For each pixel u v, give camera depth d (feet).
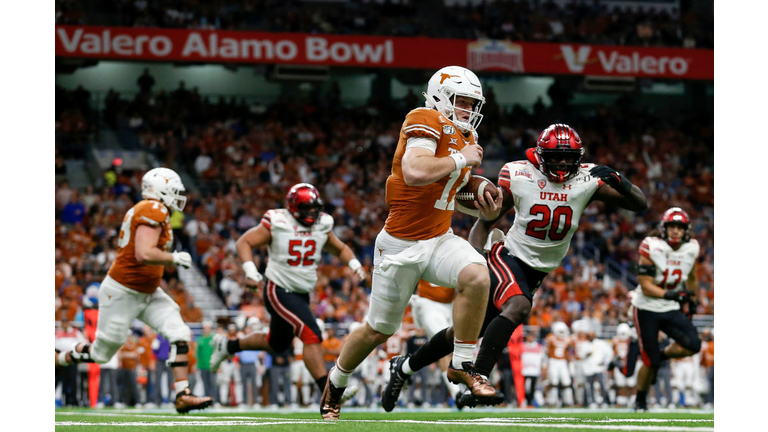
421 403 179.32
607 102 371.56
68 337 160.76
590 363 185.47
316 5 341.00
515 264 72.74
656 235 104.99
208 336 169.37
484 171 333.01
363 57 291.99
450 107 60.64
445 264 60.75
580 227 285.23
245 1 324.19
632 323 114.11
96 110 322.96
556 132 69.62
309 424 58.13
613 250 280.51
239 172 301.02
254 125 327.67
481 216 68.85
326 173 309.22
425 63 295.89
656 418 71.26
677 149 347.77
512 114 349.20
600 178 71.51
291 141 324.39
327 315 204.44
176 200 81.71
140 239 79.10
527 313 68.90
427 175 56.18
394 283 61.52
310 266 93.40
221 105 329.31
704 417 74.64
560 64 304.71
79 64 311.47
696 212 320.29
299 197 92.12
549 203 71.61
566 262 263.70
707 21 351.46
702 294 236.22
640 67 308.60
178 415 84.48
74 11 279.28
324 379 89.97
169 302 85.40
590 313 218.79
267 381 176.04
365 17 335.47
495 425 54.90
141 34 276.62
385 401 75.41
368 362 182.39
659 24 337.11
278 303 92.12
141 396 179.63
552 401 186.50
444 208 60.90
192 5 312.09
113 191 282.56
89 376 159.02
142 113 321.11
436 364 181.98
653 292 102.53
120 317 83.25
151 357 171.63
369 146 330.95
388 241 61.62
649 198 321.52
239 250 92.99
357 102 352.49
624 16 340.59
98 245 239.30
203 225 256.93
